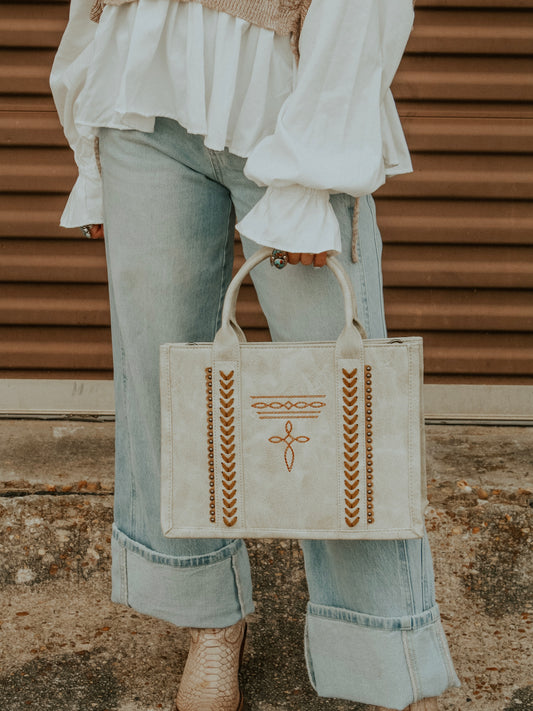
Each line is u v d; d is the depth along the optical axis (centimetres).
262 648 187
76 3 147
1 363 282
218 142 126
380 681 139
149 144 136
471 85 259
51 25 260
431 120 262
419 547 137
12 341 281
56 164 269
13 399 284
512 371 276
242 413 126
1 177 271
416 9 256
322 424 124
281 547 214
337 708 167
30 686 174
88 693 172
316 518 127
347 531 126
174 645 187
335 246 119
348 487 125
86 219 158
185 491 129
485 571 209
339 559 138
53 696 171
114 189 142
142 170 138
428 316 274
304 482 126
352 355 121
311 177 114
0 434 267
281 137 116
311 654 148
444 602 201
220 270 150
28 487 229
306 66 116
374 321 136
